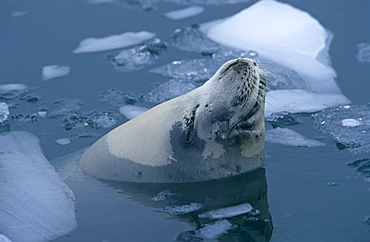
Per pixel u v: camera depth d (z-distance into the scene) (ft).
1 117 94.38
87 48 124.26
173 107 71.56
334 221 58.44
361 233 55.88
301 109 92.94
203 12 141.79
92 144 82.84
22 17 142.00
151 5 147.54
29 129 90.63
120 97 101.19
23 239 59.00
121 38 128.26
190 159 69.41
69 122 92.38
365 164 71.46
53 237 59.00
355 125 84.43
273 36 122.21
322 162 72.79
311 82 102.63
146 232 58.59
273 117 89.97
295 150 77.05
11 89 106.73
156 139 70.79
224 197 65.21
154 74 110.73
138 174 71.05
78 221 61.82
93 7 147.33
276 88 101.19
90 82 108.47
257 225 58.54
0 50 124.57
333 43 117.19
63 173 74.43
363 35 119.14
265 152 76.79
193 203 64.39
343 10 133.49
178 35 127.54
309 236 55.98
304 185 66.80
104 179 72.23
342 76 103.55
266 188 66.59
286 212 60.90
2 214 64.03
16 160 78.59
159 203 65.00
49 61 118.52
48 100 101.81
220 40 124.57
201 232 57.82
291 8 131.44
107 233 58.95
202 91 70.03
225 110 67.62
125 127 76.23
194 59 115.55
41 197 67.67
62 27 135.23
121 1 150.92
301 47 116.57
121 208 64.28
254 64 67.97
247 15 131.64
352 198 63.00
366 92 96.53
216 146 69.10
